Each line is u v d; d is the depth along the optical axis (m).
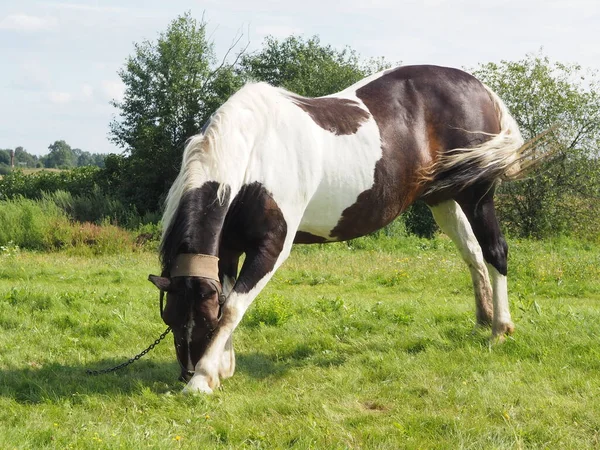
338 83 27.38
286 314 7.13
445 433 4.00
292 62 29.00
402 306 7.79
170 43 25.52
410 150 5.53
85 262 14.31
